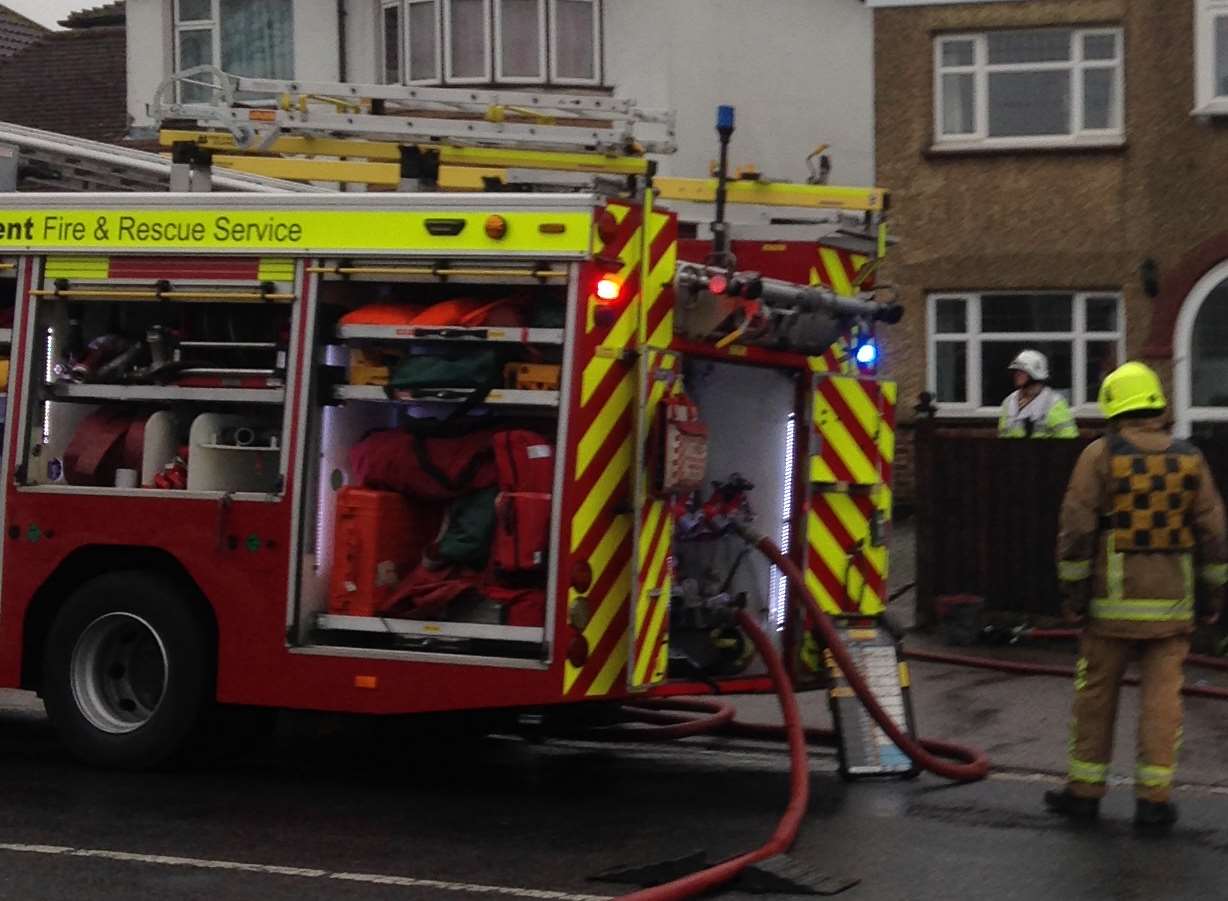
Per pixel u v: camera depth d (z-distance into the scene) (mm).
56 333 9258
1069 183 22219
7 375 9375
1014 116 22516
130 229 9023
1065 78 22328
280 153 9656
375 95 9438
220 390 8859
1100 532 8250
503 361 8359
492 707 8281
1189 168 21844
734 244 9672
